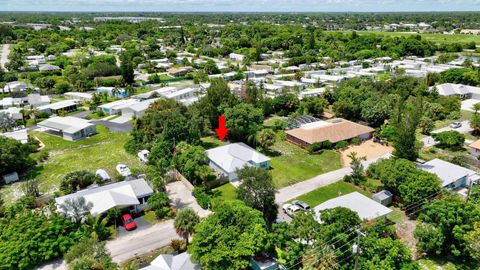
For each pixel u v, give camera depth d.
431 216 39.69
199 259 34.12
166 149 63.16
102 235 42.91
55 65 157.88
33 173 61.47
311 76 136.12
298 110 90.81
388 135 73.44
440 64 158.00
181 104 81.31
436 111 86.25
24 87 121.19
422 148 68.12
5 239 39.06
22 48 195.50
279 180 57.34
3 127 81.88
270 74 146.88
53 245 38.94
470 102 102.56
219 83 83.88
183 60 168.50
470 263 37.53
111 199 46.56
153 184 52.72
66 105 99.69
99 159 67.19
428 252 39.16
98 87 123.38
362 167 56.88
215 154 62.09
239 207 38.50
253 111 73.38
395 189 49.47
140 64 166.12
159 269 35.09
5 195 53.84
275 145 73.19
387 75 131.00
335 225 36.09
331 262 34.50
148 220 46.94
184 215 38.78
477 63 152.75
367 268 33.88
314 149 68.69
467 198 44.84
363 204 44.41
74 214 43.47
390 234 38.22
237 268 33.22
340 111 87.31
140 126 75.19
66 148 72.81
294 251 36.34
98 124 88.25
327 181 56.84
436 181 45.94
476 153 64.12
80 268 33.19
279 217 46.41
